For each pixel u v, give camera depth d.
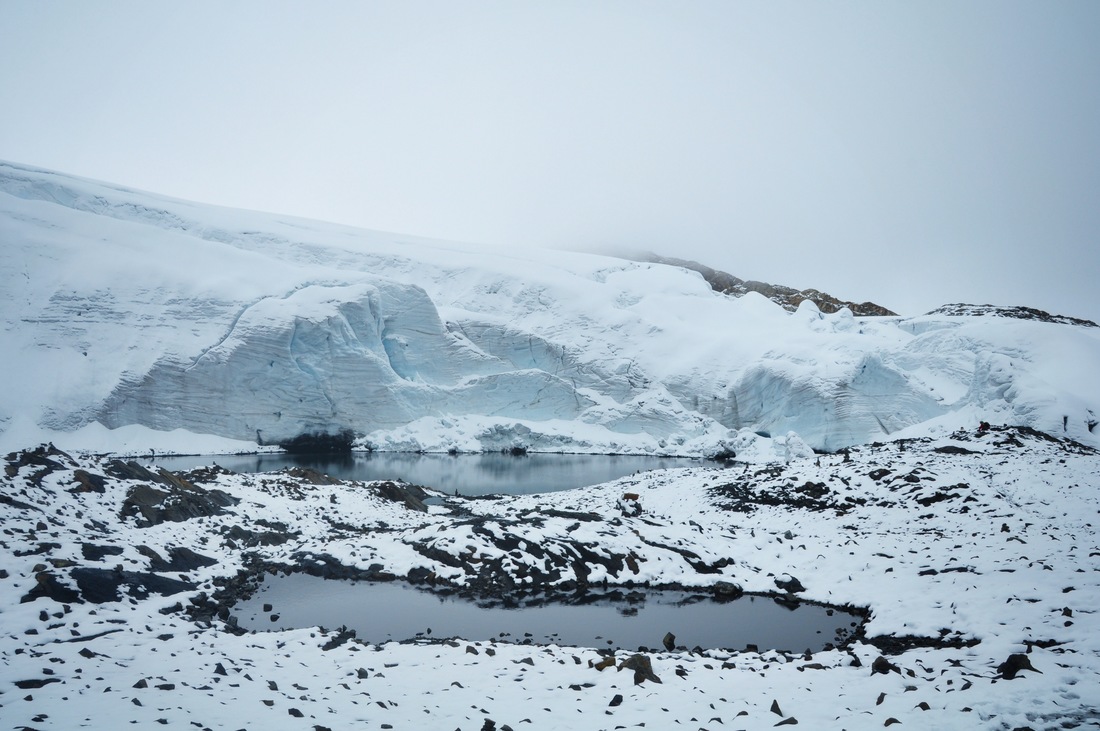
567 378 74.81
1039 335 58.06
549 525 19.08
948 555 17.00
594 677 10.22
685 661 11.20
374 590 16.36
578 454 66.00
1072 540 17.20
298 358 61.91
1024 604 12.45
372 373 65.00
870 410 60.28
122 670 9.81
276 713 8.44
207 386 58.22
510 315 84.06
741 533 21.16
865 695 9.26
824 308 136.88
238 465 49.41
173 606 13.89
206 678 9.61
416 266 91.00
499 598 16.00
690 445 65.19
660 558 18.23
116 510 18.06
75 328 57.59
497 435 66.69
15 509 15.60
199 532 18.89
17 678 9.09
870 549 18.58
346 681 9.93
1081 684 8.87
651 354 77.69
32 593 12.49
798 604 15.78
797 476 27.44
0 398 51.25
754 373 67.75
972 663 10.27
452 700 9.23
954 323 74.81
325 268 80.69
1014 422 41.47
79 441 52.31
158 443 55.28
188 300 62.19
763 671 10.55
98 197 80.94
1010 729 7.72
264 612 14.57
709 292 97.06
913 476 24.34
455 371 72.50
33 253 61.75
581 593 16.55
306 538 20.98
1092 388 48.38
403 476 46.78
